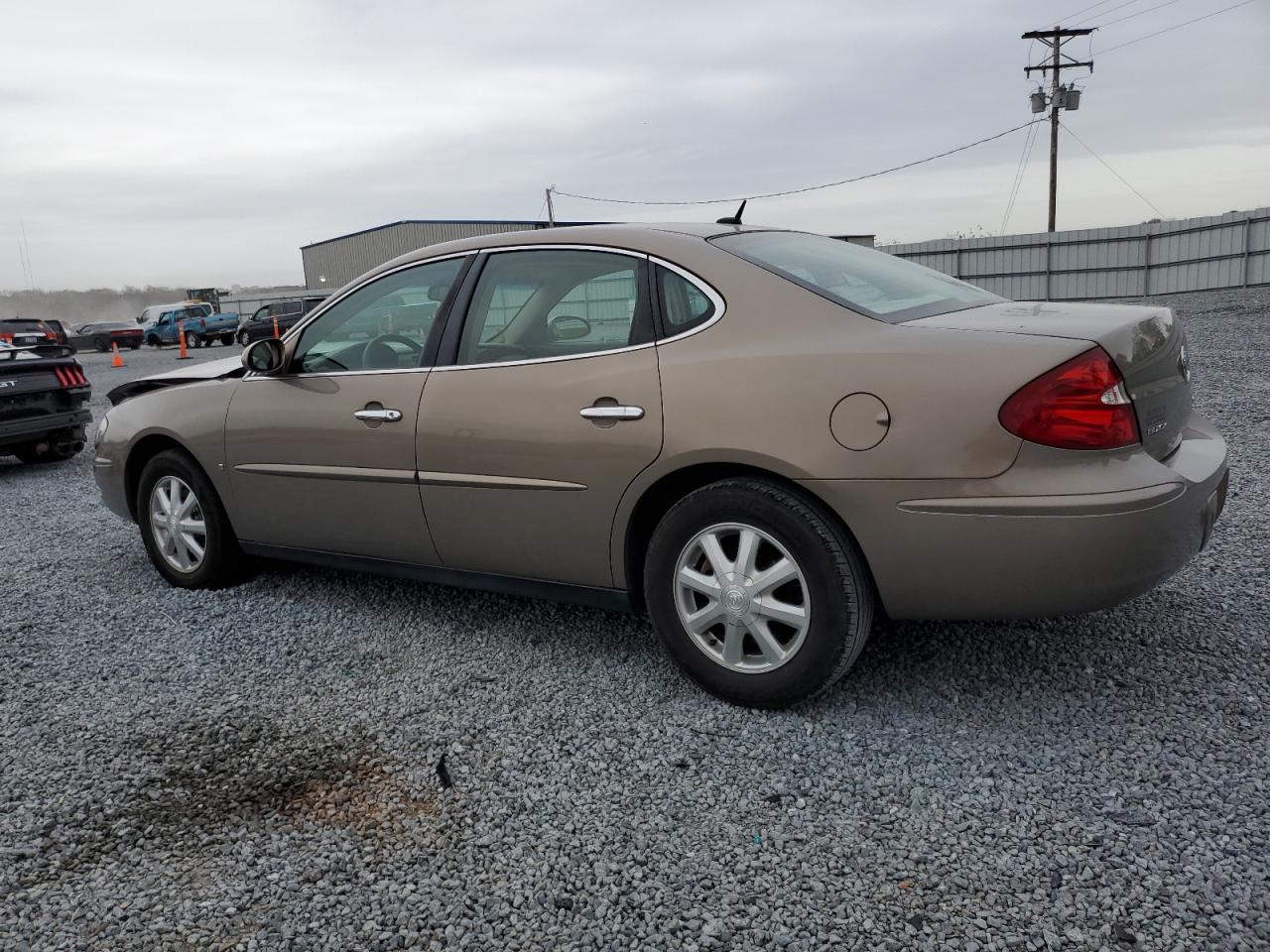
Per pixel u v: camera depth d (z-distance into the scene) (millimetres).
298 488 3748
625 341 2920
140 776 2652
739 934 1910
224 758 2744
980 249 28000
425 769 2621
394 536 3512
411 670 3307
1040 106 34688
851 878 2066
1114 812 2236
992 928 1886
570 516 3016
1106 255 25906
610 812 2363
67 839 2357
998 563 2395
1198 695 2781
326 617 3898
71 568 4914
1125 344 2449
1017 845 2141
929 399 2420
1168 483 2389
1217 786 2316
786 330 2680
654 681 3098
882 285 2955
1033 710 2750
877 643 3260
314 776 2611
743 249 2955
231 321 35750
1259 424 6727
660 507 2982
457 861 2197
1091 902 1941
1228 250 23219
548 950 1896
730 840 2225
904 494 2447
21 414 8227
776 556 2734
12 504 7008
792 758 2566
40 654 3646
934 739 2623
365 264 51625
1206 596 3537
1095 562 2332
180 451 4262
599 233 3100
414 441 3322
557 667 3256
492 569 3316
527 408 3045
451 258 3430
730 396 2660
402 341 3467
